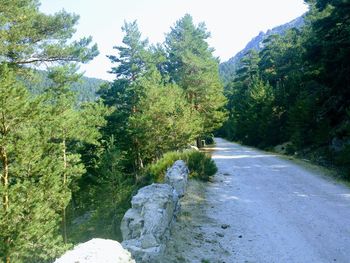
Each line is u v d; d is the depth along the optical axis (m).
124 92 35.81
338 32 23.81
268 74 65.50
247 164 27.16
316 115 30.30
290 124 36.41
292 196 16.27
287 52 61.34
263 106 50.59
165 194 11.03
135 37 39.84
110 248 6.75
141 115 30.75
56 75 21.83
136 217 10.07
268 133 44.44
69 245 15.57
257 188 18.30
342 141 23.39
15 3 18.89
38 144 15.91
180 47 47.12
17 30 18.61
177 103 33.53
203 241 11.22
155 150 33.88
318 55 25.44
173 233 11.14
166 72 52.84
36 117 14.62
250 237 11.70
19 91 13.82
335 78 23.98
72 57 21.55
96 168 29.62
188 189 17.16
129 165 35.59
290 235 11.66
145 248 9.06
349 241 10.85
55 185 15.12
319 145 28.14
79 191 31.19
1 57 18.70
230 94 104.44
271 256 10.26
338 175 19.86
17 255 13.45
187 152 23.59
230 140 77.50
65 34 21.17
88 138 23.45
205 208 14.86
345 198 15.33
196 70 44.91
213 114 45.34
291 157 30.05
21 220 13.62
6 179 13.76
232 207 15.04
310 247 10.66
